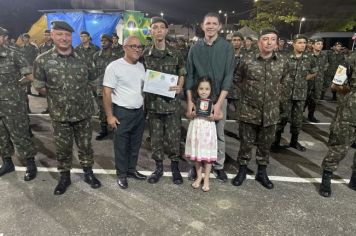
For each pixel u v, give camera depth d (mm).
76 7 12586
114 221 2855
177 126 3570
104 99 3266
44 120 6359
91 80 3381
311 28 23969
